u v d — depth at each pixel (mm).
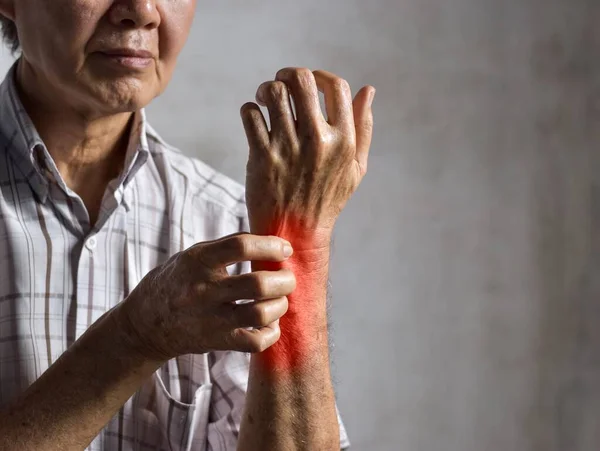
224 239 717
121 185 949
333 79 800
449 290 1900
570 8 1947
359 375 1849
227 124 1755
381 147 1849
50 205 939
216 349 745
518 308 1945
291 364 836
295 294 829
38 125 939
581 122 1962
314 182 789
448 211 1894
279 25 1779
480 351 1925
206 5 1743
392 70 1847
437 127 1881
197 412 976
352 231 1840
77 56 829
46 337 913
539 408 1963
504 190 1929
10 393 891
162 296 746
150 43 845
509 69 1919
